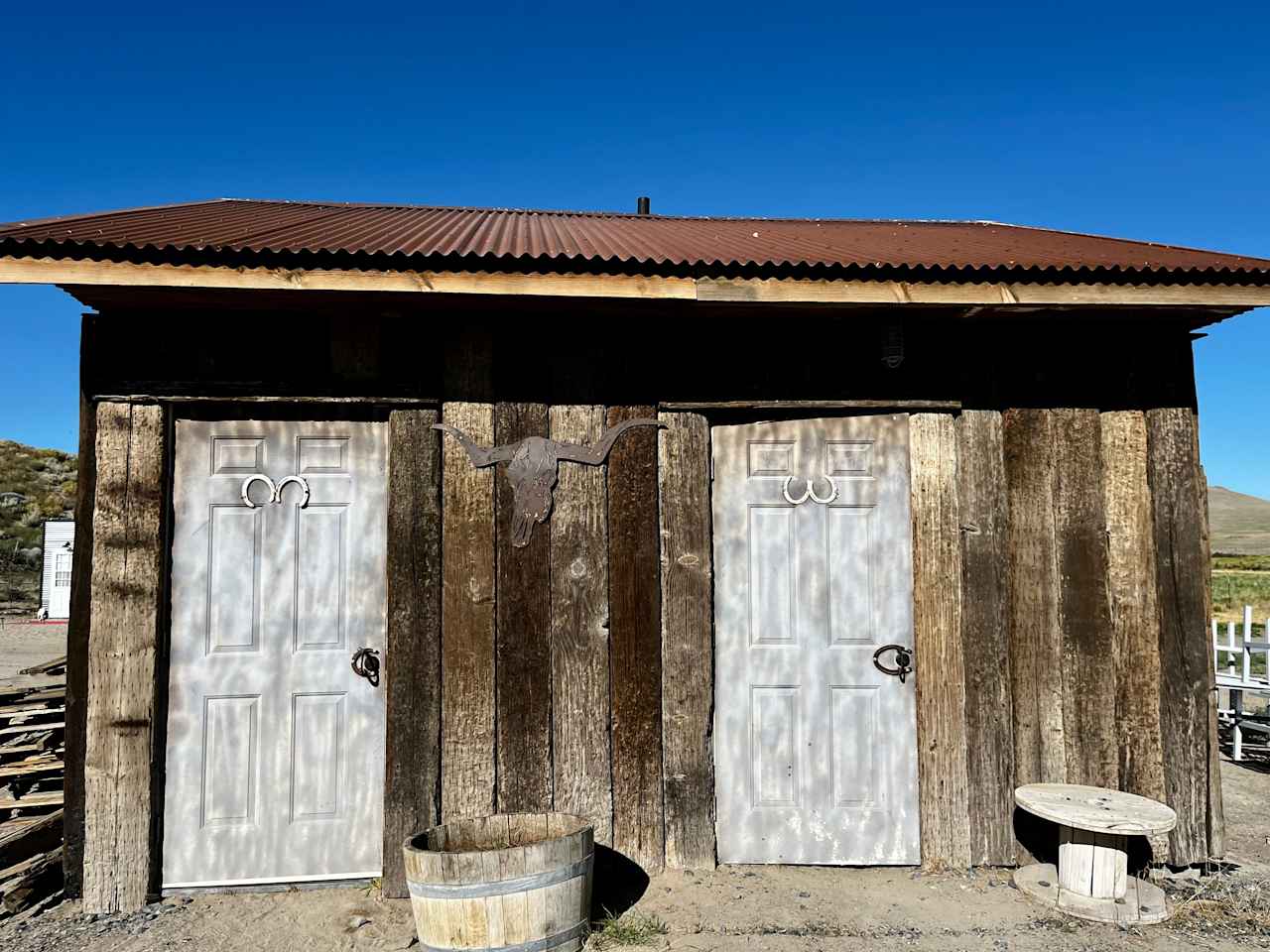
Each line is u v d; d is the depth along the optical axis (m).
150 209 4.77
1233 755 7.20
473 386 4.15
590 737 4.09
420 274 3.54
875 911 3.77
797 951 3.43
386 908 3.81
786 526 4.35
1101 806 3.79
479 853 3.20
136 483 3.96
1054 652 4.28
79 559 3.93
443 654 4.05
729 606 4.30
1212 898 3.92
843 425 4.39
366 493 4.16
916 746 4.26
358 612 4.11
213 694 4.01
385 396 4.10
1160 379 4.38
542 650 4.09
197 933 3.59
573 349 4.23
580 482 4.18
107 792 3.85
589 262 3.55
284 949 3.46
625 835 4.08
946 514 4.31
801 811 4.23
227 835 3.98
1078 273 3.74
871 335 4.35
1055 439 4.37
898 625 4.32
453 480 4.11
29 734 5.22
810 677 4.29
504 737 4.04
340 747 4.07
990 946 3.48
